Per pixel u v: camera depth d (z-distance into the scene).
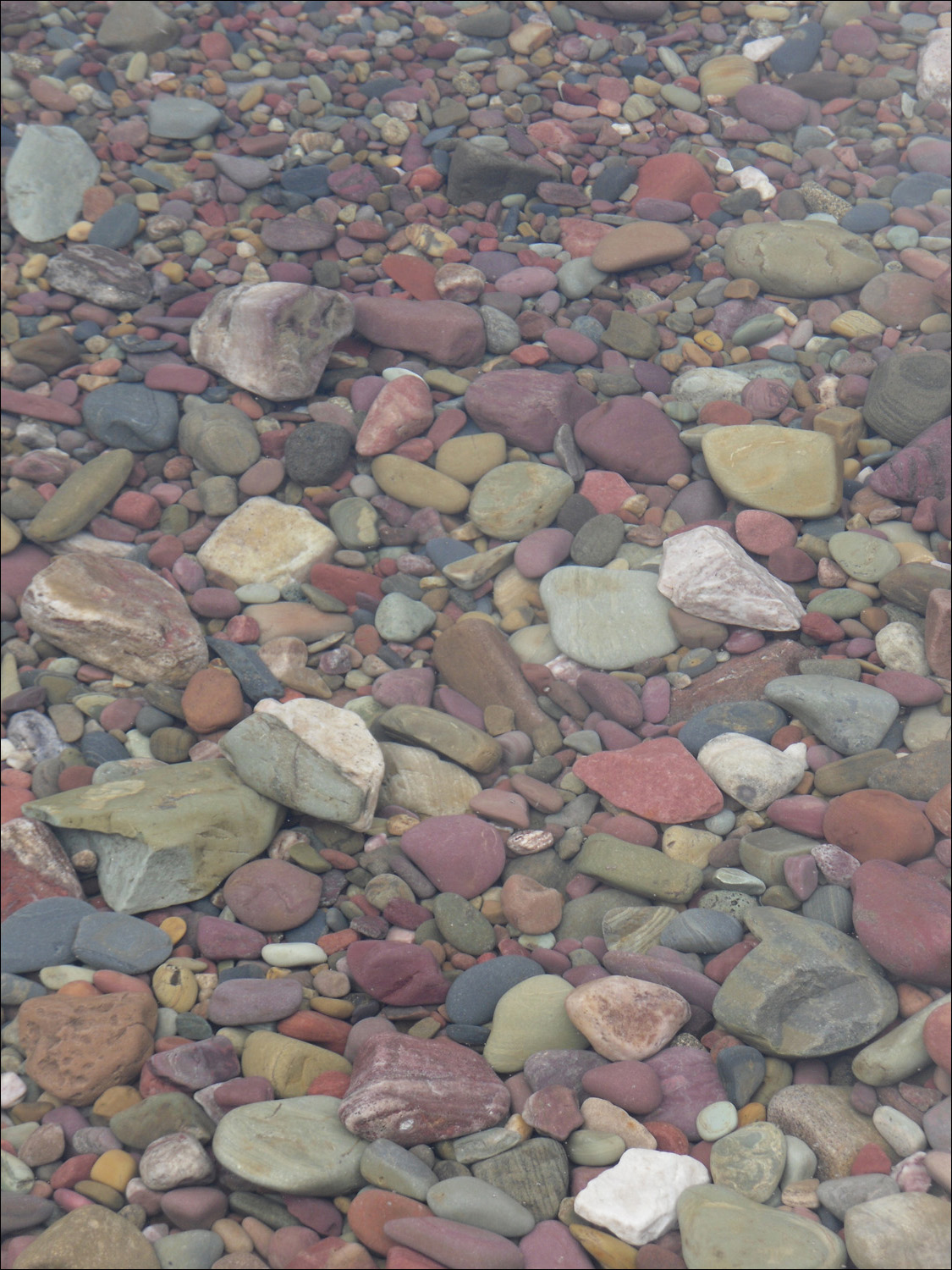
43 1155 1.81
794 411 3.17
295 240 3.67
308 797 2.31
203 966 2.10
